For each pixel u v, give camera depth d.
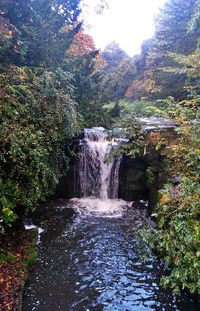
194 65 6.91
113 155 5.74
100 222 6.18
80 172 7.80
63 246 5.08
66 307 3.59
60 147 6.75
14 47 6.20
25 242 4.84
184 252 2.89
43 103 5.40
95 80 11.50
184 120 3.99
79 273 4.30
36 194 4.75
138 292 3.91
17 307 3.26
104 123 9.48
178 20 14.87
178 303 3.70
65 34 8.28
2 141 4.23
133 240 5.33
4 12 6.85
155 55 16.55
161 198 5.14
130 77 23.50
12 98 4.71
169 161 5.92
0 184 4.23
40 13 7.41
